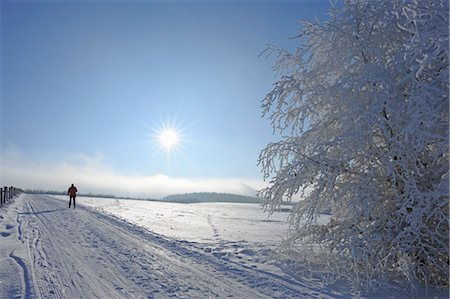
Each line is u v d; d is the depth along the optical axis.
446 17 7.55
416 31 6.99
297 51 9.75
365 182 7.81
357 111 7.87
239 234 17.19
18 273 6.97
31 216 19.30
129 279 7.11
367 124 7.73
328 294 6.60
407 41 7.99
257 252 10.86
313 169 8.01
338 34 8.62
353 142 7.80
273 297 6.31
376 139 8.37
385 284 7.03
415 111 7.09
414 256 7.29
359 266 7.49
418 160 7.51
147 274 7.59
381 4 8.50
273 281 7.36
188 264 8.85
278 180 8.51
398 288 6.95
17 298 5.56
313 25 9.29
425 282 6.99
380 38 8.46
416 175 7.58
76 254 9.40
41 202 34.75
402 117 7.51
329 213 8.73
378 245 7.37
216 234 16.69
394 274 7.44
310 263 8.73
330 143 7.86
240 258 9.93
